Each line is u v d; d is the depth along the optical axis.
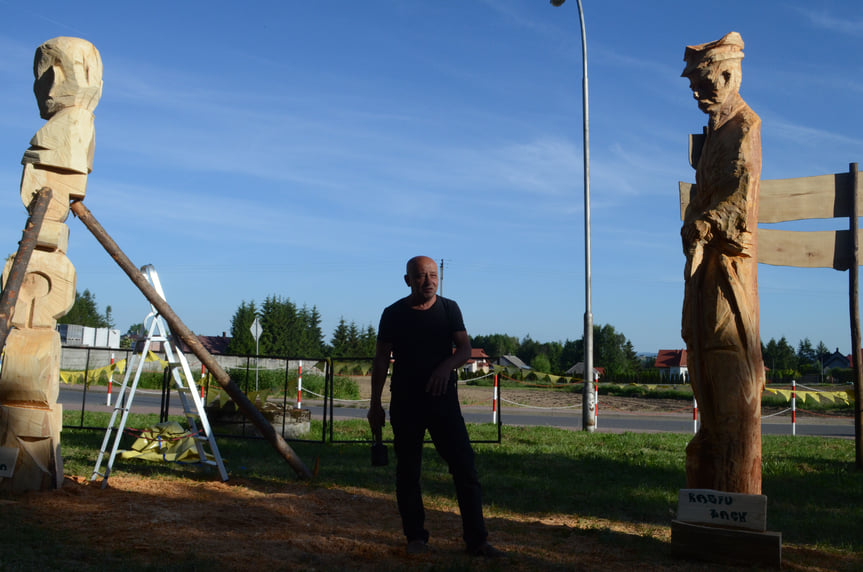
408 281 4.67
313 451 9.59
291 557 4.21
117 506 5.38
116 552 4.12
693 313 4.89
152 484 6.50
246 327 53.94
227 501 5.82
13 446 5.79
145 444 7.97
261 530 4.84
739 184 4.79
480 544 4.41
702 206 5.06
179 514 5.18
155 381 26.23
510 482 7.52
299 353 60.84
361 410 20.67
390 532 5.00
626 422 20.66
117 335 37.94
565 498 6.76
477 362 51.34
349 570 3.97
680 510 4.67
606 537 5.07
